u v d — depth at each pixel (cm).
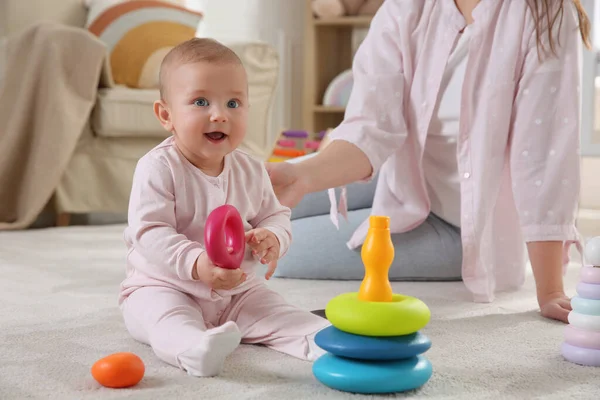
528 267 183
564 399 77
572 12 131
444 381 82
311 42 388
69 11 305
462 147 139
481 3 139
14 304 125
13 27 288
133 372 79
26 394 76
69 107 253
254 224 106
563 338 104
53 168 251
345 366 78
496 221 145
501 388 80
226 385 80
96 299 131
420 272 158
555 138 128
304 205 170
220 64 96
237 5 401
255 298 101
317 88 397
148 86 298
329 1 379
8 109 258
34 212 251
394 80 147
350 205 173
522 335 106
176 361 86
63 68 254
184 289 95
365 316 77
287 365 89
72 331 106
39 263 175
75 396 76
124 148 276
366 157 139
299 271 160
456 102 144
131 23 297
